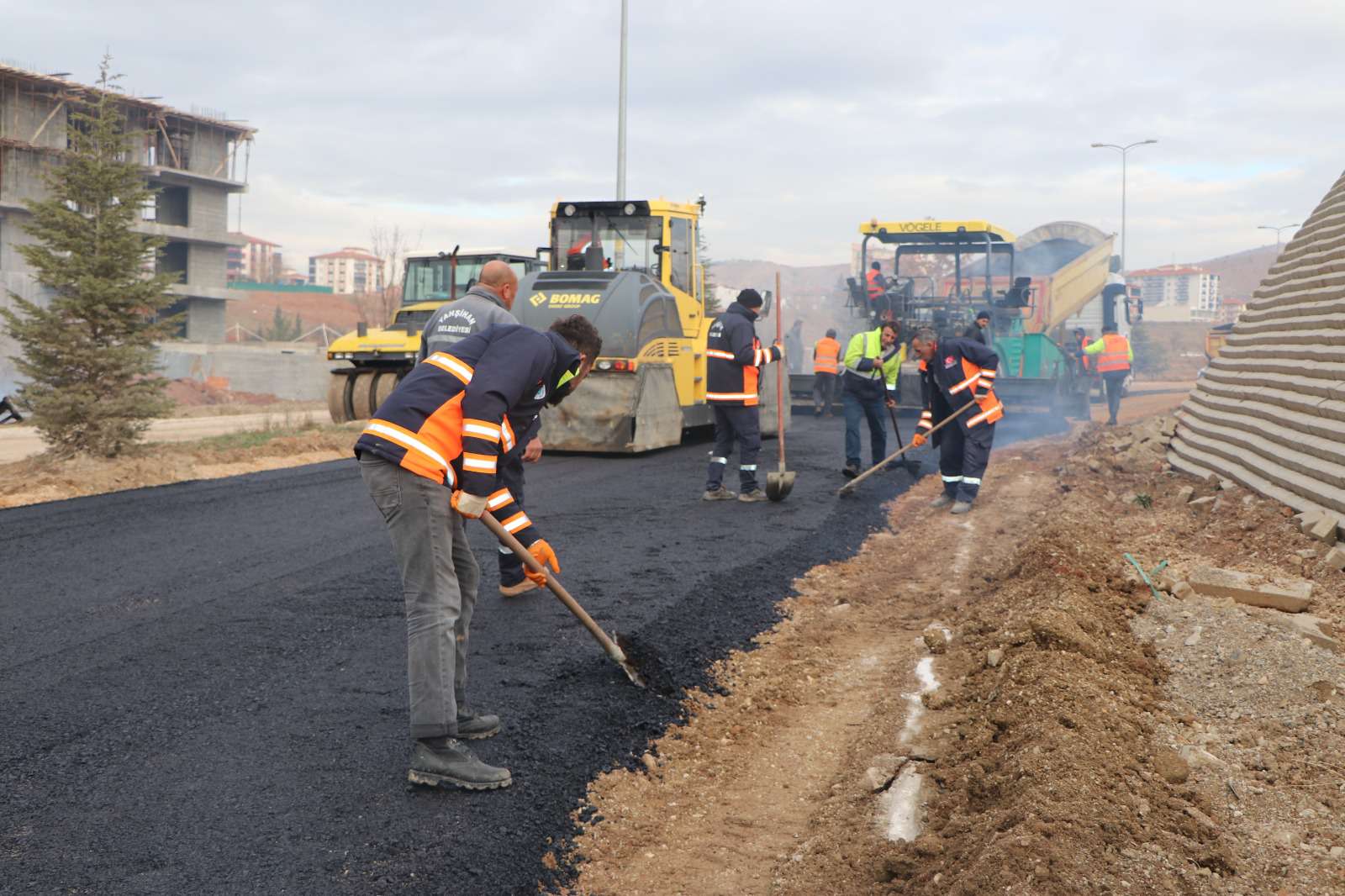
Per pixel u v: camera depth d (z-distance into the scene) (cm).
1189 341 8244
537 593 621
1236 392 875
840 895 315
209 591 619
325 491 998
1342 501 567
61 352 1113
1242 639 461
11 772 370
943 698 457
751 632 567
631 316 1266
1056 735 365
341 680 470
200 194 6200
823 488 1039
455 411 371
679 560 713
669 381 1347
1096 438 1226
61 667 480
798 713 472
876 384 1104
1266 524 631
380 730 415
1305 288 845
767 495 949
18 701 438
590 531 807
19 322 1102
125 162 1155
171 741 399
